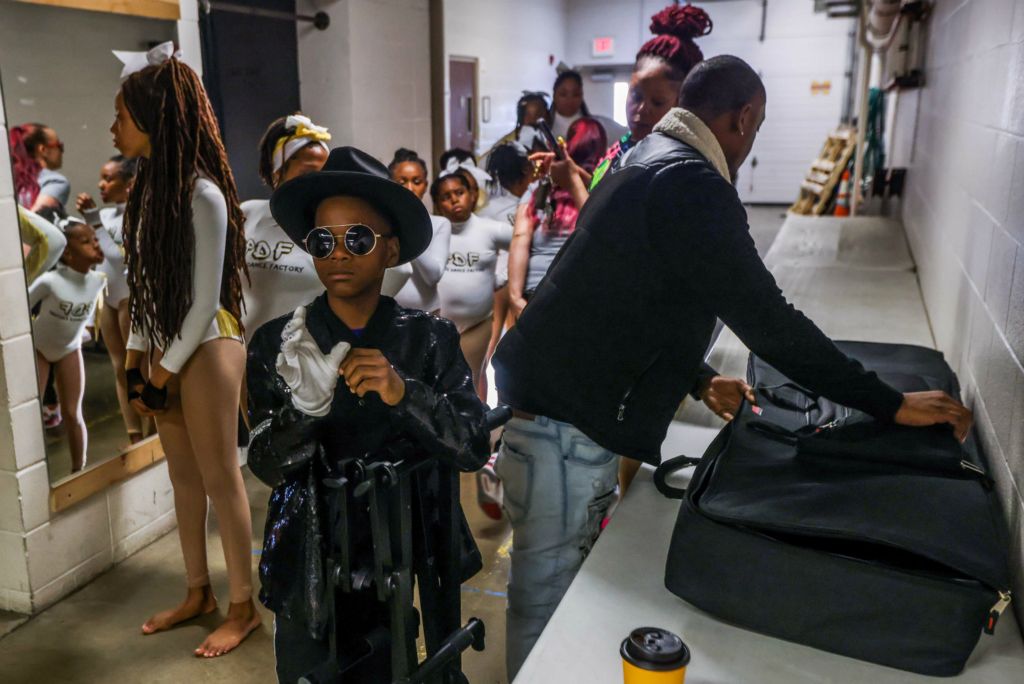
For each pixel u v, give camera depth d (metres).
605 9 12.09
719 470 1.45
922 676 1.21
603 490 1.67
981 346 1.92
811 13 11.83
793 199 12.66
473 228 3.39
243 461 3.44
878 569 1.19
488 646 2.27
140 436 2.79
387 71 5.57
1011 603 1.42
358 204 1.23
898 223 5.77
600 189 1.55
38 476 2.41
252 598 2.44
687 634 1.31
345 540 1.17
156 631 2.36
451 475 1.31
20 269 2.29
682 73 1.89
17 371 2.31
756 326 1.41
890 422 1.48
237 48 4.59
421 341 1.32
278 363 1.18
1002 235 1.75
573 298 1.52
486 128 7.74
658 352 1.53
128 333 2.66
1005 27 1.95
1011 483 1.46
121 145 2.08
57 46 2.42
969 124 2.55
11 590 2.45
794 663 1.24
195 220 2.01
